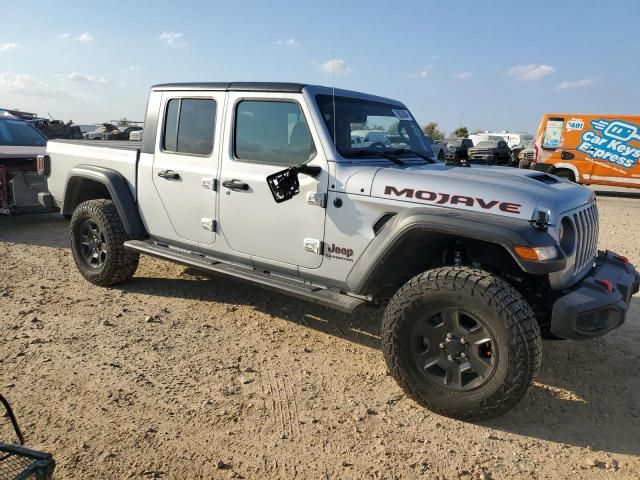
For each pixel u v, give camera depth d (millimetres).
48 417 3158
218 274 4438
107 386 3533
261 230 4180
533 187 3340
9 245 7336
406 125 4719
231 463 2830
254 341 4352
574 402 3549
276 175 3699
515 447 3047
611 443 3113
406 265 3762
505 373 3033
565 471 2852
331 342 4387
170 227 4867
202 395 3480
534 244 3008
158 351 4090
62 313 4773
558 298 3213
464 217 3199
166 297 5285
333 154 3783
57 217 9719
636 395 3658
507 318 2994
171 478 2699
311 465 2836
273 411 3328
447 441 3080
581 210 3547
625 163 15172
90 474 2691
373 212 3592
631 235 9148
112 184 5098
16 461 2248
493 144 24250
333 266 3826
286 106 4027
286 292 3990
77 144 5770
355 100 4262
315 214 3855
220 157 4391
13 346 4062
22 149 8844
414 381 3342
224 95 4363
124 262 5312
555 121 16125
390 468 2830
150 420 3176
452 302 3156
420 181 3465
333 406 3410
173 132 4766
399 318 3320
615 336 4633
